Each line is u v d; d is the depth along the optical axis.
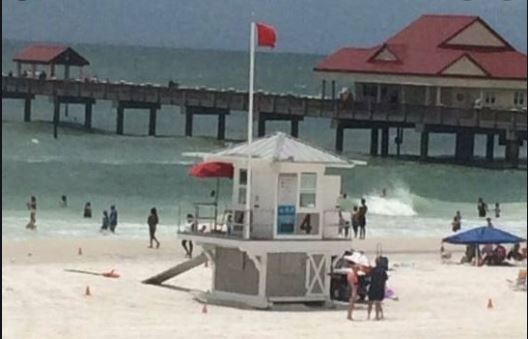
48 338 79.25
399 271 125.62
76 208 182.88
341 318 90.50
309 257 97.12
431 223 183.38
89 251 134.12
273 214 95.94
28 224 158.25
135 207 190.25
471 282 117.69
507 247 146.38
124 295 100.56
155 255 133.50
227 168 98.19
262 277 95.69
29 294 99.19
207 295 99.38
